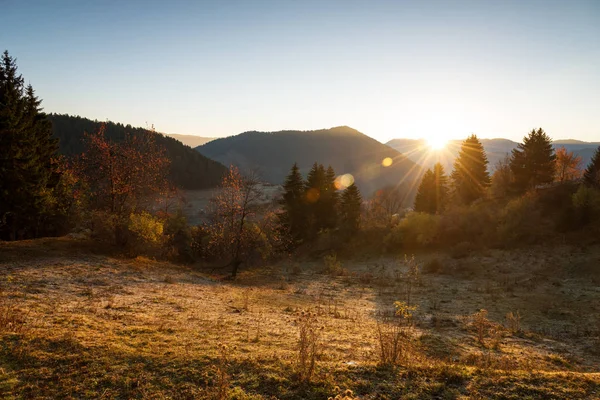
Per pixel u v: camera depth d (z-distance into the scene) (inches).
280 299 815.1
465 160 2472.9
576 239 1386.6
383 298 908.6
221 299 724.0
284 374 275.4
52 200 1307.8
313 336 355.6
